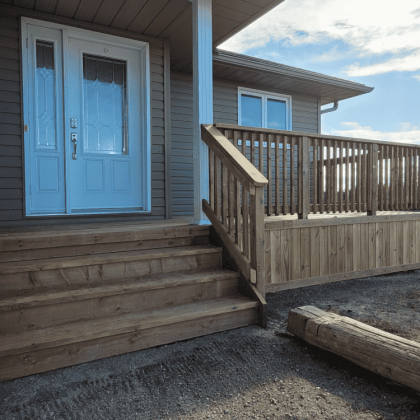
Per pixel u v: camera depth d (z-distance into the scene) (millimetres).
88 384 1955
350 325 2248
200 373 2084
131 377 2033
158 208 5062
